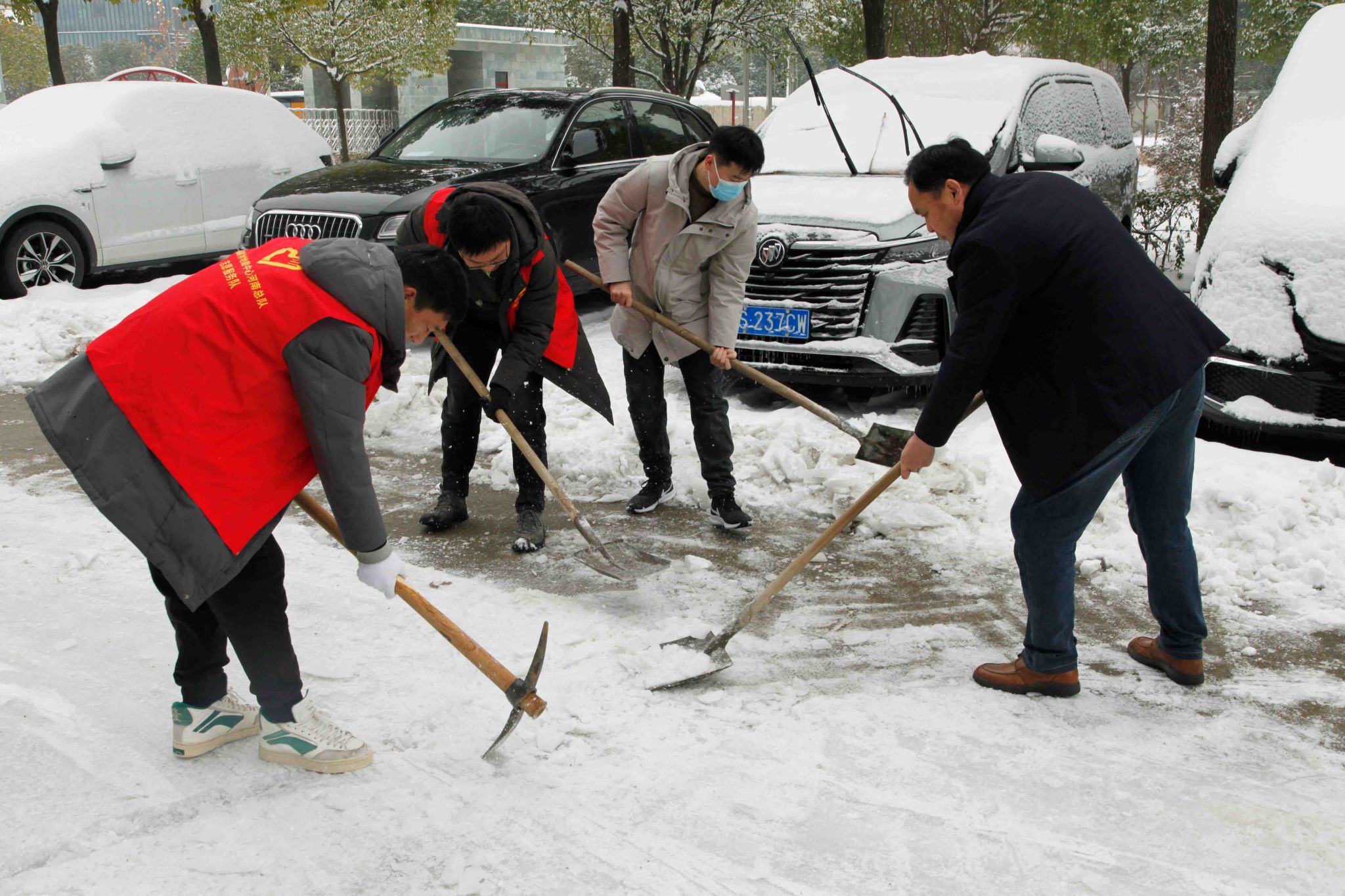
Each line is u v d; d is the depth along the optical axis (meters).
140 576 3.87
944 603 3.78
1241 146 5.73
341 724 2.89
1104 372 2.73
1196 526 4.20
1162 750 2.82
